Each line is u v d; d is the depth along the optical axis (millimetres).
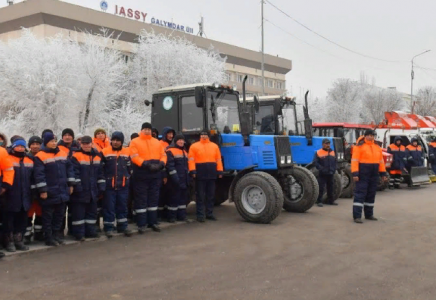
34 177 6531
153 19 54875
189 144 9555
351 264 5859
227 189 11023
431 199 12820
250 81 67750
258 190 8938
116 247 6840
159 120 10008
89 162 7203
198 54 37344
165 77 35125
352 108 49938
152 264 5859
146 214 8062
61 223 7016
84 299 4543
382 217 9617
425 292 4793
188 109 9594
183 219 9109
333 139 12406
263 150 9258
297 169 10453
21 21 43406
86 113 28656
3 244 6570
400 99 56406
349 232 7965
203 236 7645
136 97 35656
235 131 9914
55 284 5020
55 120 26625
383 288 4910
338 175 12148
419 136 18047
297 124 12609
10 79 25781
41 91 25844
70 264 5859
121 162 7652
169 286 4949
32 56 25797
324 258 6148
